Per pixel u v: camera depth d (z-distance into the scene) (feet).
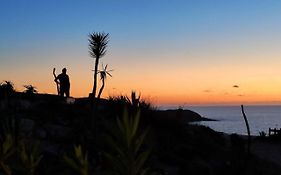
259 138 100.78
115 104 61.52
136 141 7.70
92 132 48.16
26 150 11.48
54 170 24.14
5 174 10.65
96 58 50.29
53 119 56.03
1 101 58.39
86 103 66.28
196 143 60.49
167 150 53.72
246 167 51.75
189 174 47.83
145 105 67.00
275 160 69.05
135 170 7.65
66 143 45.16
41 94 77.00
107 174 7.89
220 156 56.59
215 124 328.49
